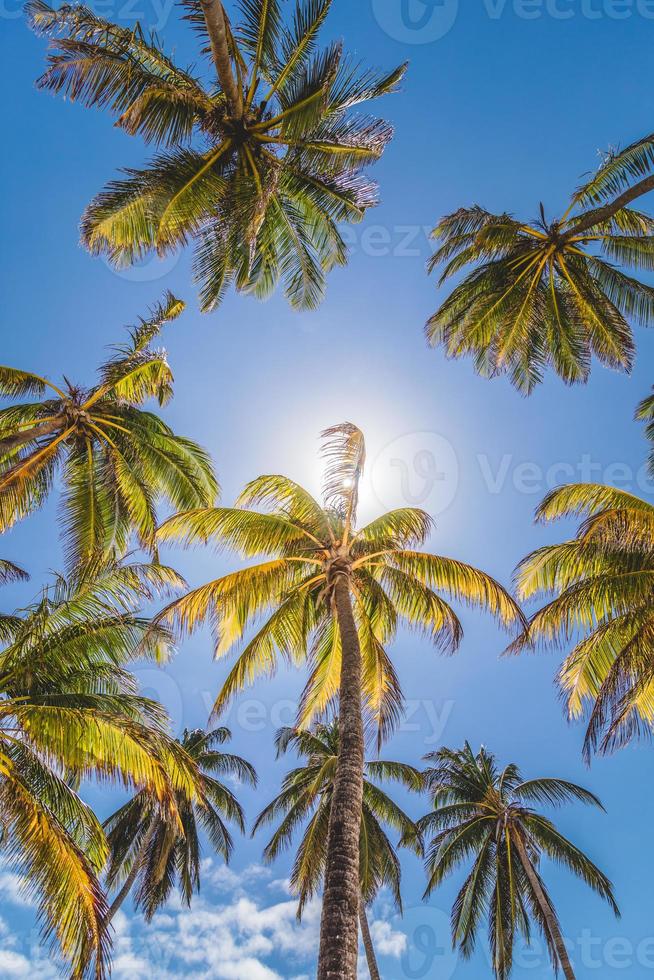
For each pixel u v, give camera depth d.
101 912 11.16
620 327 18.94
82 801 12.70
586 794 25.52
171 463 19.17
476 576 15.21
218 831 25.92
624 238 18.86
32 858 11.11
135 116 14.05
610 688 14.45
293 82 14.22
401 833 25.86
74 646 13.69
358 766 11.53
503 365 19.36
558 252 18.05
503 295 18.75
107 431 18.80
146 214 14.75
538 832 25.59
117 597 14.23
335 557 16.02
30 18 13.49
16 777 11.72
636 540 13.80
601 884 23.95
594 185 17.28
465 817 26.77
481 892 25.11
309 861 21.47
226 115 14.22
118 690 14.30
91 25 13.50
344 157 15.29
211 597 14.99
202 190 14.52
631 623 15.40
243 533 15.51
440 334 20.27
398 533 16.02
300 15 13.95
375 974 23.91
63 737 11.91
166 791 12.10
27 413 17.98
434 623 16.08
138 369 18.86
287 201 16.66
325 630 16.53
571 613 15.28
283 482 16.44
